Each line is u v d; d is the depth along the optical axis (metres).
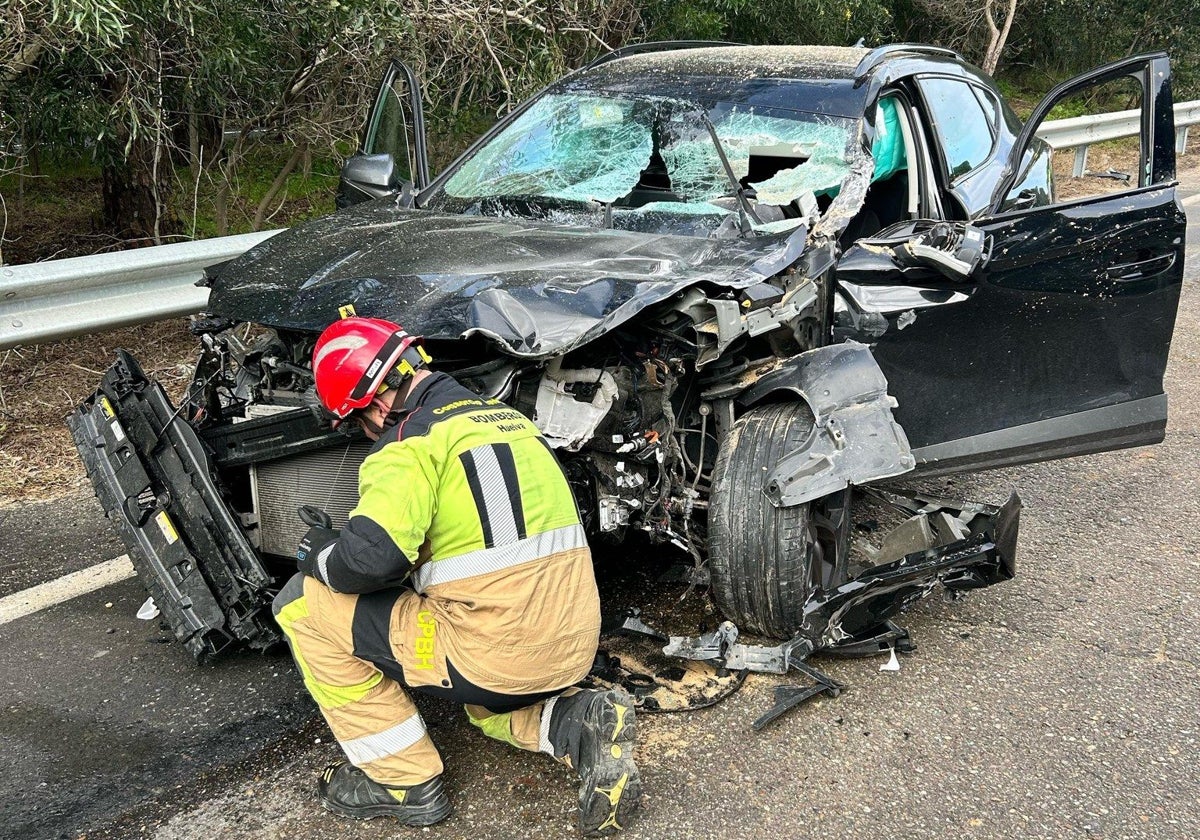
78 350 6.12
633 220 3.80
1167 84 3.77
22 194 8.26
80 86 6.15
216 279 3.49
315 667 2.49
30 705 3.08
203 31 5.91
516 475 2.41
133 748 2.88
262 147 7.91
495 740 2.87
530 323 2.79
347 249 3.47
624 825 2.53
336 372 2.46
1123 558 4.08
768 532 3.06
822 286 3.42
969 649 3.39
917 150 4.36
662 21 9.11
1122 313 3.79
